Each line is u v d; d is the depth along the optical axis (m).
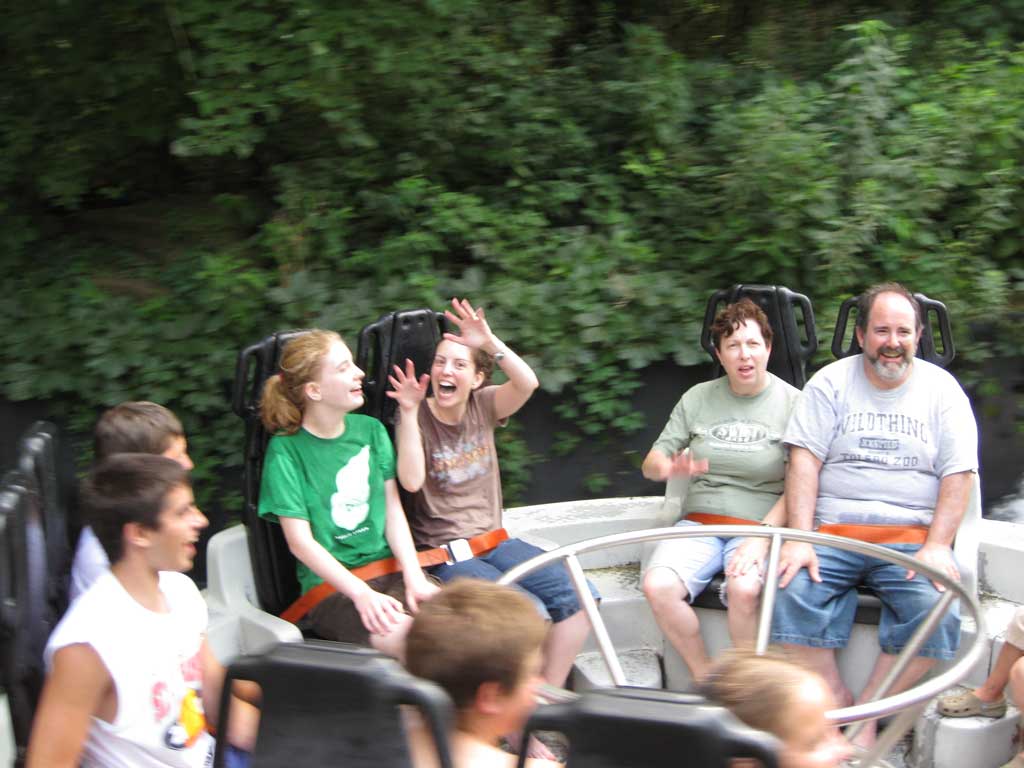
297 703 1.45
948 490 3.55
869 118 5.62
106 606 2.12
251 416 3.52
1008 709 3.42
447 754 1.40
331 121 5.21
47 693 2.09
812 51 6.41
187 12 4.94
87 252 5.57
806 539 3.04
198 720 2.26
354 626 3.25
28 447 2.73
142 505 2.12
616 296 5.19
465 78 5.75
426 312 3.80
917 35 6.43
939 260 5.39
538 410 5.11
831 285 5.23
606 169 5.95
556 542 4.21
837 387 3.69
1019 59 5.92
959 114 5.59
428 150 5.75
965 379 5.26
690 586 3.55
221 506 4.98
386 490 3.45
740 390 3.85
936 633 3.32
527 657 1.67
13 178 5.52
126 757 2.12
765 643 2.94
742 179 5.34
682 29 6.65
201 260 5.32
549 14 6.19
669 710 1.31
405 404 3.43
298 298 5.01
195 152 4.97
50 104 5.48
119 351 4.88
